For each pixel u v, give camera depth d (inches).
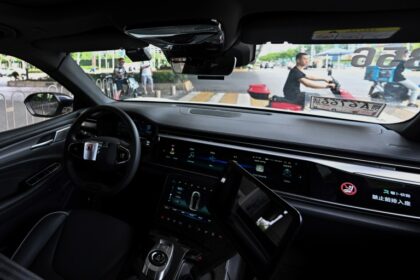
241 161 50.7
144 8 33.0
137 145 48.1
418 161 39.8
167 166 56.6
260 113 68.1
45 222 48.5
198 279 40.4
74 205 70.8
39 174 59.3
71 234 46.4
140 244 46.4
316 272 55.9
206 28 36.1
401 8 32.0
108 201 71.7
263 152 48.9
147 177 63.1
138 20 35.6
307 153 46.3
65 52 62.2
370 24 36.9
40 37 50.0
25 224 56.3
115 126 56.1
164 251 41.6
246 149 50.4
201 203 50.7
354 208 42.7
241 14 35.4
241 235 33.6
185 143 55.4
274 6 32.9
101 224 48.3
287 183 46.8
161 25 35.9
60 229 47.9
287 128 55.5
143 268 40.1
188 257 42.4
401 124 53.1
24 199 55.4
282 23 38.8
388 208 40.8
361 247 46.3
